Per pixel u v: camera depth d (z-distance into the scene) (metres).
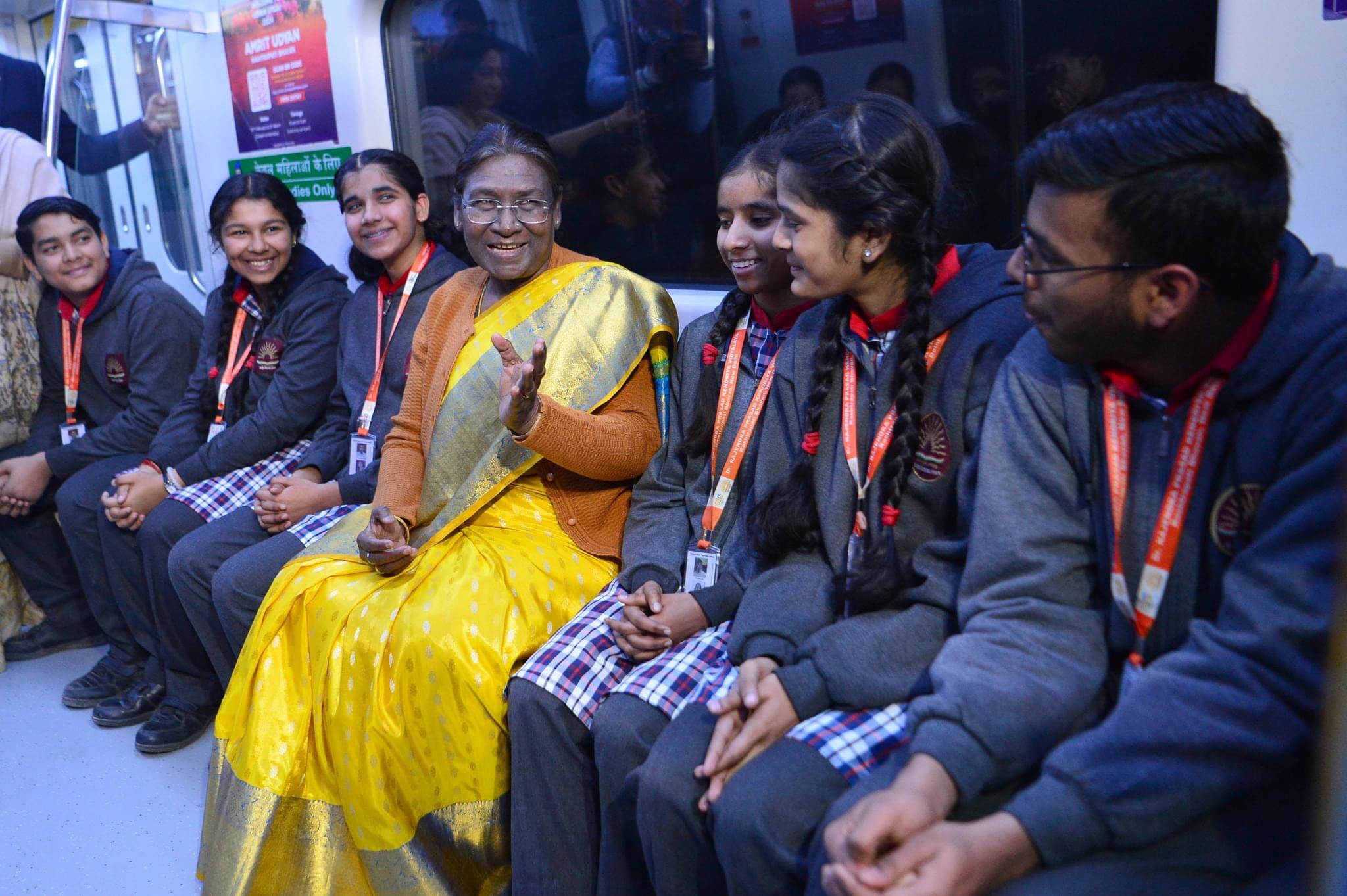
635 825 1.69
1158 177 1.21
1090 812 1.17
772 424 1.87
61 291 3.35
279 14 3.33
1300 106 1.61
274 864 2.06
